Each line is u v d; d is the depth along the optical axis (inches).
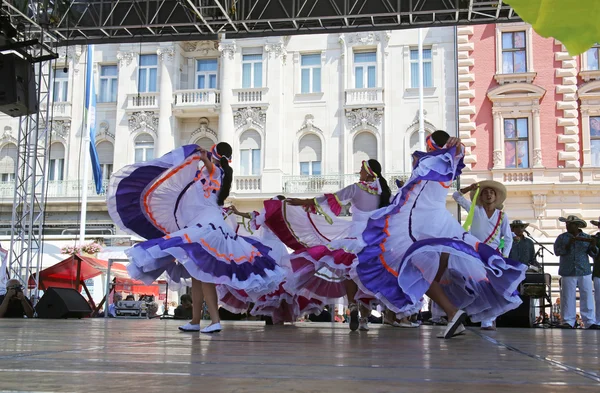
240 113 982.4
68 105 1027.3
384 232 202.2
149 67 1023.6
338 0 549.6
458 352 136.9
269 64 983.0
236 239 224.4
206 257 211.3
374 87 960.9
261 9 558.9
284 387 75.6
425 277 196.1
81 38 583.8
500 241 274.5
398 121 955.3
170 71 1008.2
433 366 104.0
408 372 94.3
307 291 280.1
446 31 957.2
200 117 1012.5
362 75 977.5
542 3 120.5
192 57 1021.2
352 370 95.9
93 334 195.9
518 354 133.3
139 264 202.4
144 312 613.6
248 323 339.6
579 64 892.0
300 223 283.3
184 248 208.4
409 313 269.9
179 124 1016.9
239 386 75.9
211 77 1018.1
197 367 97.9
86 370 91.5
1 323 297.6
